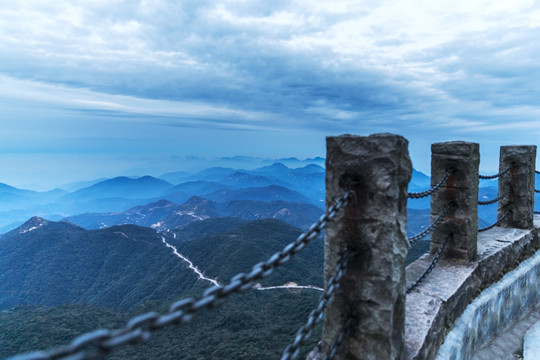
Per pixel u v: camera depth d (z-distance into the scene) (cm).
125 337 102
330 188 222
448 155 405
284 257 151
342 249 220
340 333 210
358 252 213
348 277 218
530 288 500
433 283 352
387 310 208
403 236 220
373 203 209
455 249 410
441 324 303
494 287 424
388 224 206
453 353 306
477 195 421
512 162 551
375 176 207
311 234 166
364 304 214
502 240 485
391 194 204
